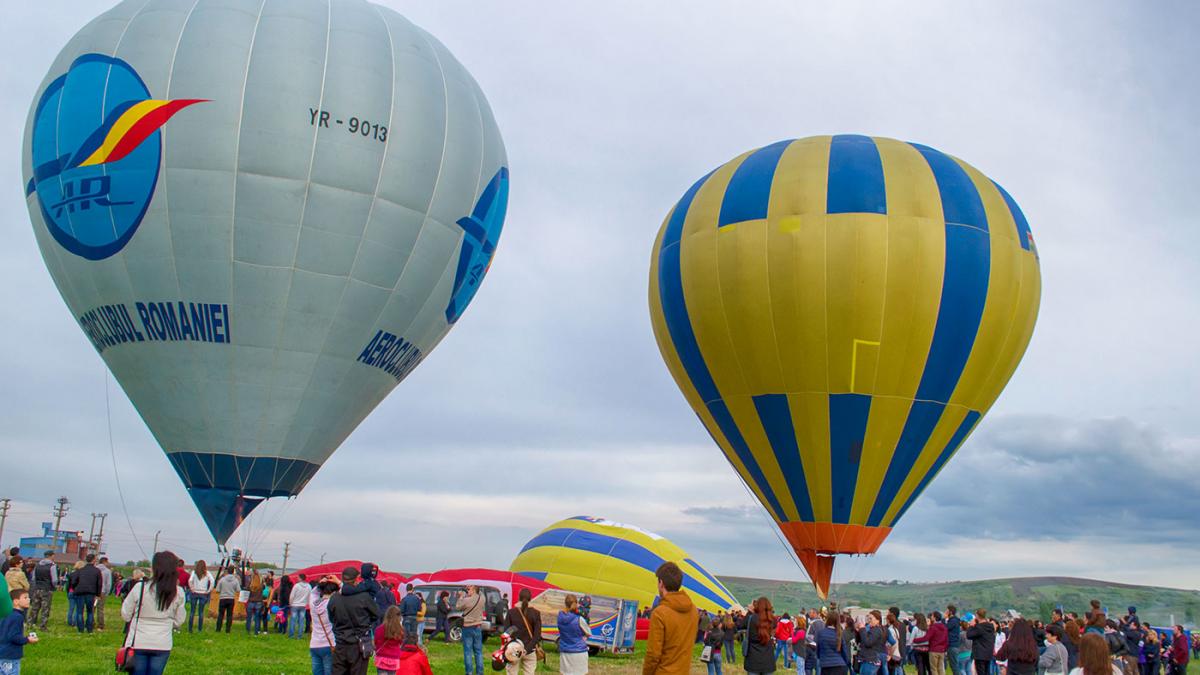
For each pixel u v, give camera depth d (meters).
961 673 17.05
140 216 19.58
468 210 22.61
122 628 18.36
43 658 13.26
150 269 19.77
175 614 8.23
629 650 21.27
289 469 21.17
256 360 20.38
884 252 20.89
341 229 20.41
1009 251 21.81
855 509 21.67
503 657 12.38
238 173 19.72
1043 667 12.70
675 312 23.22
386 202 20.88
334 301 20.69
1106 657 7.38
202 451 20.53
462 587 22.09
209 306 19.97
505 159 24.48
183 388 20.28
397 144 21.03
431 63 22.56
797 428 21.55
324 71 20.58
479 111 23.47
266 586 21.84
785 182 21.94
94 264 19.98
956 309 21.06
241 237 19.78
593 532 28.61
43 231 20.67
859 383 21.03
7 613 6.39
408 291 21.75
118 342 20.45
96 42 20.59
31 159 20.91
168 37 20.28
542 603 21.59
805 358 21.17
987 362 21.69
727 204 22.42
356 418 22.38
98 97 19.98
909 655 22.70
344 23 21.53
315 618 10.68
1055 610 15.15
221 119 19.73
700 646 27.06
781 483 22.14
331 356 21.05
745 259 21.61
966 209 21.59
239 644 17.30
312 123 20.14
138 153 19.61
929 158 22.48
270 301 20.16
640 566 27.33
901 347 20.95
